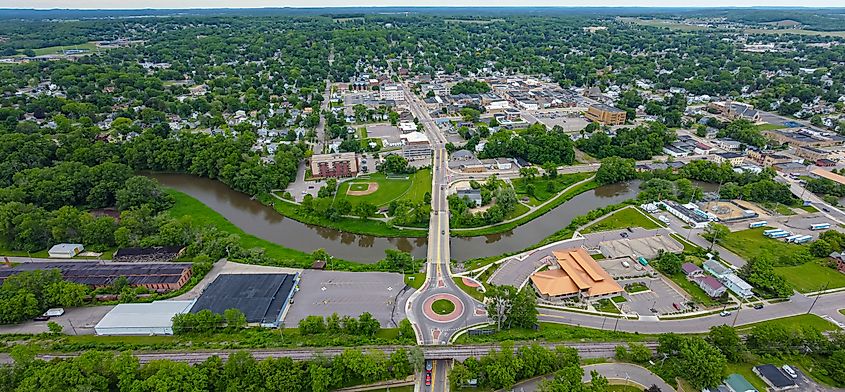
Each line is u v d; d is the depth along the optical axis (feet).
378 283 627.05
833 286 609.83
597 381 425.28
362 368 447.01
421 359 459.73
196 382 428.97
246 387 431.84
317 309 573.74
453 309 573.74
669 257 643.04
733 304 579.48
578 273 625.00
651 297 597.52
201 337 521.24
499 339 513.04
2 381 434.71
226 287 592.19
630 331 536.01
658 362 474.08
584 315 565.53
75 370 434.71
